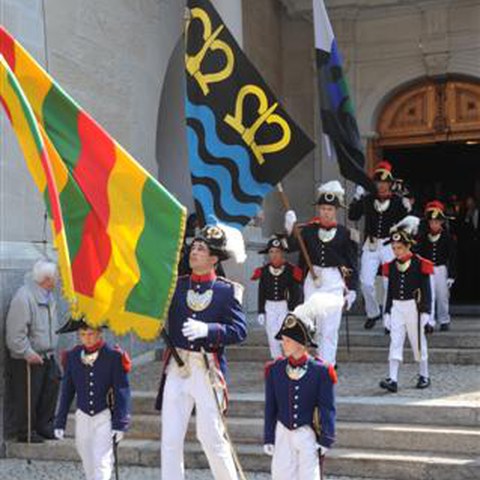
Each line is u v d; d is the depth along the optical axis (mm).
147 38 10328
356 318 11547
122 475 6121
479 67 12430
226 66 6102
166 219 4395
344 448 6207
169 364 4844
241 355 8961
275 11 13719
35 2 7867
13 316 6672
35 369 6785
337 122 8383
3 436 6793
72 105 4395
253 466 6125
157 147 11953
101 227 4395
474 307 12789
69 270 3943
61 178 4301
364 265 9328
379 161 13328
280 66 13883
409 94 13125
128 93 9797
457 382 7430
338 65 8414
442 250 9383
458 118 12836
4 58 4375
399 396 6816
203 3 6133
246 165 6082
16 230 7438
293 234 7496
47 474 6242
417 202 15398
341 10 13008
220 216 6027
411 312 7082
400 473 5801
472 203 14422
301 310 4547
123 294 4391
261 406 6766
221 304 4809
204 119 6098
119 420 5125
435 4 12570
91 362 5156
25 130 4012
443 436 6051
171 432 4719
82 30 8812
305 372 4465
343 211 12602
